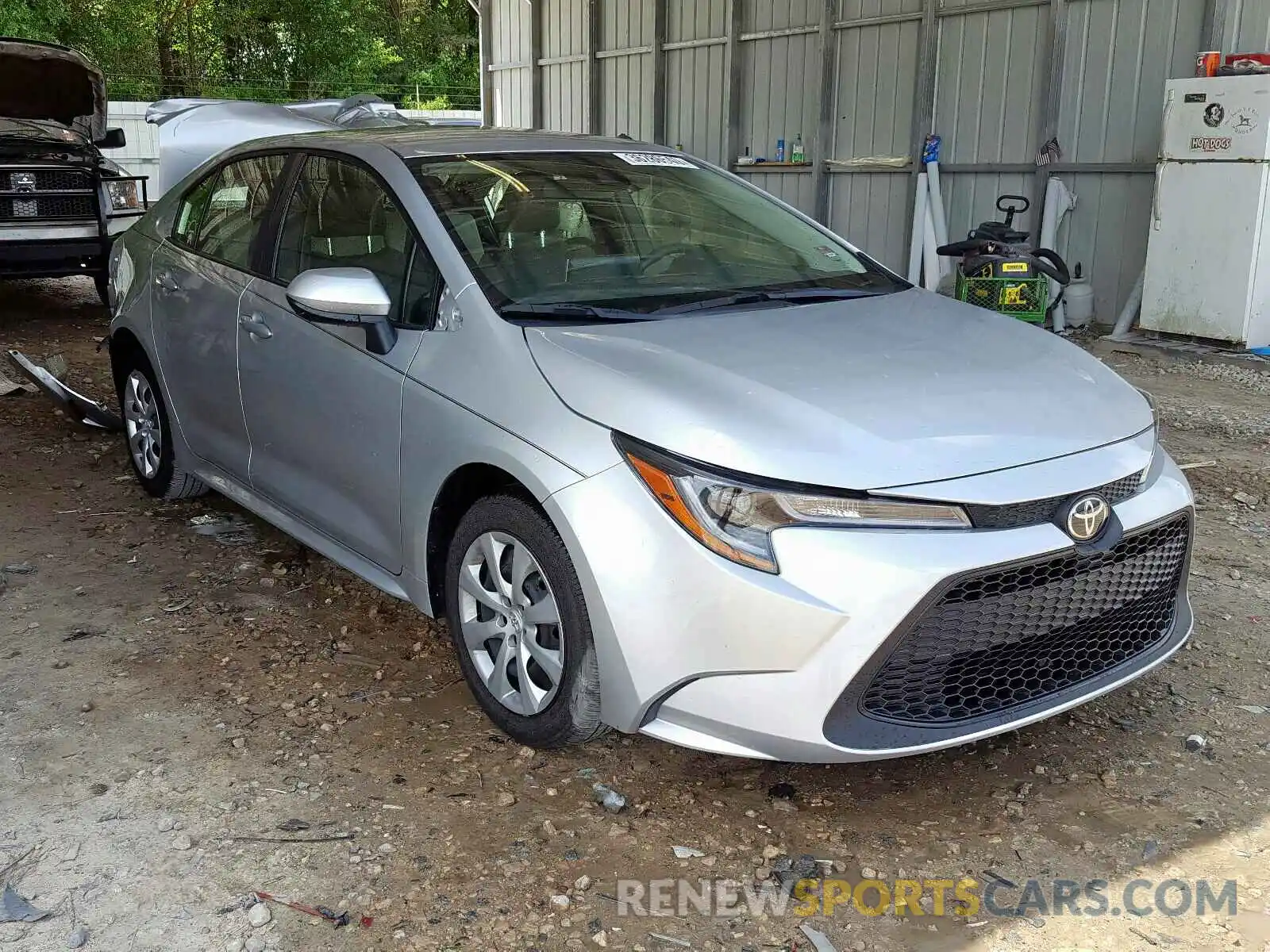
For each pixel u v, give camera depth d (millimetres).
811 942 2383
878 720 2531
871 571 2436
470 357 3057
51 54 9359
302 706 3311
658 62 14461
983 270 9445
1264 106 8164
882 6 11547
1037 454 2646
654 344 2971
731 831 2758
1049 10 10055
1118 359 8953
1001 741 3166
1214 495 5398
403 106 33344
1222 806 2859
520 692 2998
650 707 2646
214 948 2334
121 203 9758
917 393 2783
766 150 13258
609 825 2770
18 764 2982
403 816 2789
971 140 10969
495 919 2436
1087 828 2777
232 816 2773
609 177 3877
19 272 9383
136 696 3350
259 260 3992
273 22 32281
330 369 3490
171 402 4582
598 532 2629
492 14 17719
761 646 2477
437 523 3189
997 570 2502
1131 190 9805
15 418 6352
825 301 3527
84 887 2512
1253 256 8430
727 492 2506
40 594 4039
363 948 2342
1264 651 3701
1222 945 2371
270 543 4578
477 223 3404
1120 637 2865
